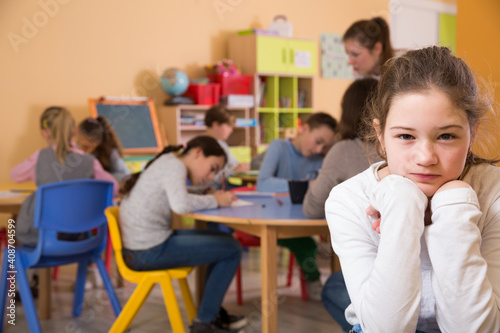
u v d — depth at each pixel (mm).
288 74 6219
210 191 2695
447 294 745
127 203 2328
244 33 6027
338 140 2074
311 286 3086
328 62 7121
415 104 764
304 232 2207
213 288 2354
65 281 3637
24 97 4734
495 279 790
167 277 2258
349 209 905
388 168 907
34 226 2383
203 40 5883
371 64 2604
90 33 5070
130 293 3332
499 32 1885
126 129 5172
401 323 751
